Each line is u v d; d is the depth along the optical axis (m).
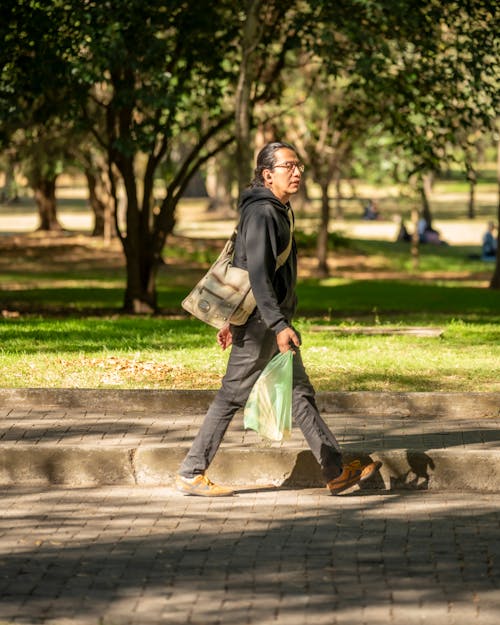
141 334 19.72
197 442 10.21
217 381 14.09
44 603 7.54
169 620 7.22
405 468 10.52
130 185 32.59
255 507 9.91
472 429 11.80
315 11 28.36
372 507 9.91
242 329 9.85
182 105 30.00
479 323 23.55
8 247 62.06
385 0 26.06
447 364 15.32
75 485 10.77
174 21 29.36
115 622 7.18
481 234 84.44
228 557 8.52
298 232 66.00
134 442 11.13
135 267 33.19
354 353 16.44
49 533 9.15
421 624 7.12
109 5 26.34
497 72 29.55
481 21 29.59
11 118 28.78
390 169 49.12
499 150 44.97
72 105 29.59
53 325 21.31
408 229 86.50
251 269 9.48
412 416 12.62
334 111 33.62
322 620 7.20
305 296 38.75
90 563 8.37
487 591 7.73
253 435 11.56
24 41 27.12
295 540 8.93
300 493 10.40
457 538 8.98
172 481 10.75
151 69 28.23
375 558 8.47
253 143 50.66
